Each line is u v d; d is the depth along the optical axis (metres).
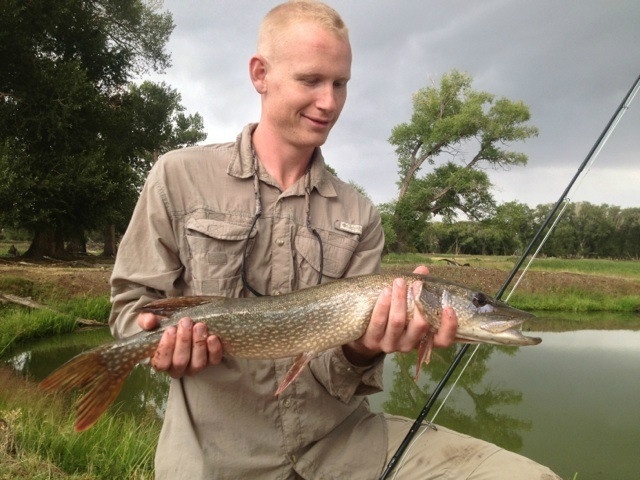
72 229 7.44
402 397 2.54
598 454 1.85
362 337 0.77
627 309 6.14
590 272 9.06
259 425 0.77
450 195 12.44
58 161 6.79
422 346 0.79
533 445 1.97
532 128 11.66
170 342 0.68
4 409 1.66
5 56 6.58
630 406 2.38
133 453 1.41
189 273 0.79
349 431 0.83
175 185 0.79
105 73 8.48
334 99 0.78
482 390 2.64
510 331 0.79
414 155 12.70
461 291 0.80
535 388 2.68
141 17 8.49
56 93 6.81
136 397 2.53
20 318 3.83
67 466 1.31
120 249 0.80
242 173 0.81
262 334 0.76
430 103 12.13
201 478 0.73
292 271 0.82
